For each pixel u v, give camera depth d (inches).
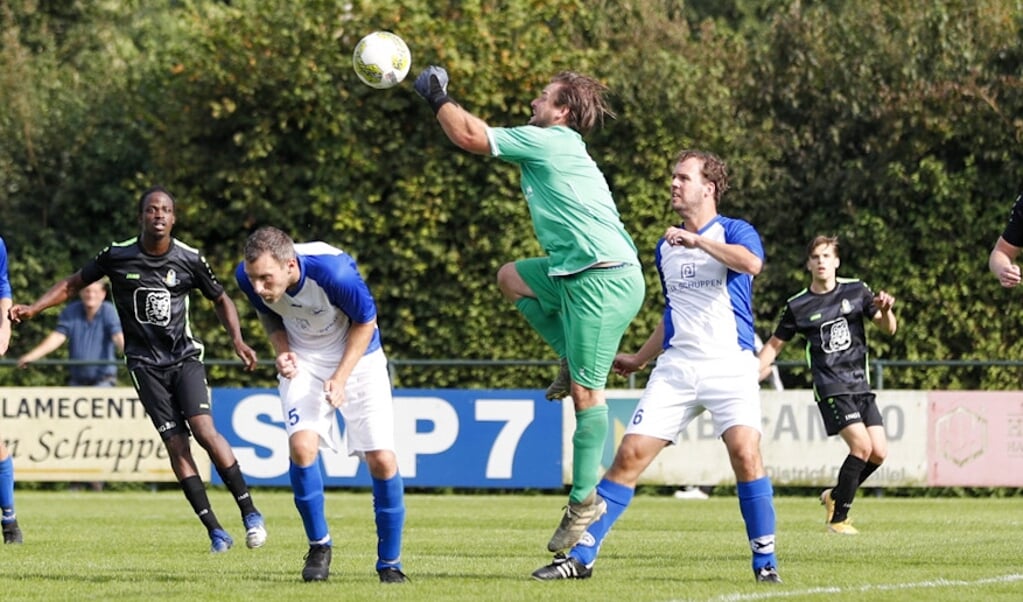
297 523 1755.7
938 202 2514.8
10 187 2807.6
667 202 2578.7
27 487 2452.0
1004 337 2524.6
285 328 1020.5
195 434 1336.1
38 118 2837.1
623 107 2583.7
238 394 2250.2
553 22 2721.5
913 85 2561.5
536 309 1202.0
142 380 1366.9
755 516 1009.5
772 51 2716.5
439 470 2251.5
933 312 2524.6
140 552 1328.7
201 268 1386.6
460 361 2351.1
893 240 2532.0
